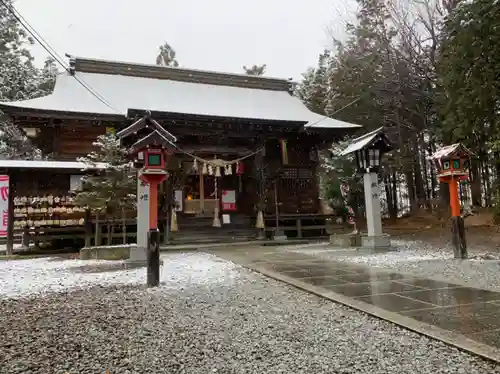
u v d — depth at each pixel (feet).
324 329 14.66
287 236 65.21
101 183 38.88
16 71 86.74
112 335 14.48
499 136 47.19
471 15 47.24
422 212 81.10
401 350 12.28
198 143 64.90
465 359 11.43
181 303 19.22
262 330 14.65
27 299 20.90
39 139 61.62
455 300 18.30
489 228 53.52
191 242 54.75
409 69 78.18
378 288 21.70
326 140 70.49
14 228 45.16
